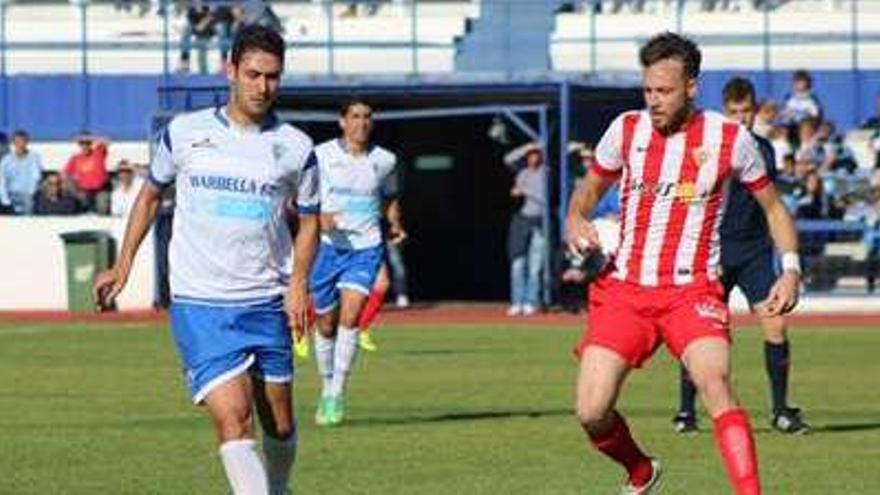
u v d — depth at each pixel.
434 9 88.56
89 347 57.69
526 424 37.31
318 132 78.56
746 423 23.38
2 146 79.12
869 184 73.00
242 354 23.14
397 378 47.53
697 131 24.09
